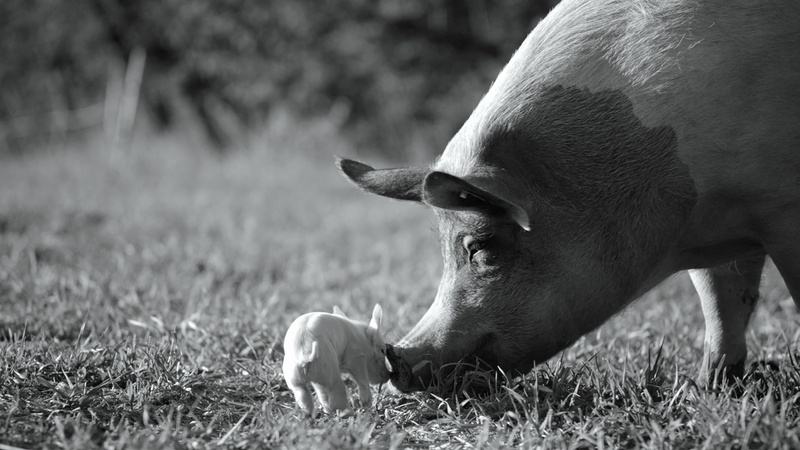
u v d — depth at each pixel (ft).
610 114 19.07
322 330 17.76
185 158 78.84
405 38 102.94
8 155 92.53
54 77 103.35
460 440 17.08
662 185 18.97
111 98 95.50
